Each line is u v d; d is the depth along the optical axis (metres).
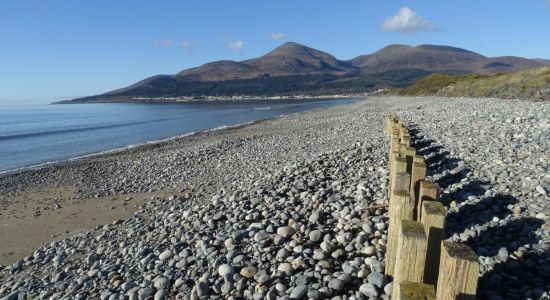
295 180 9.87
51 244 8.88
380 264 5.05
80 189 15.50
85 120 69.00
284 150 19.44
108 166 20.56
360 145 14.38
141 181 15.75
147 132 43.16
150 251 6.91
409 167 7.75
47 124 60.47
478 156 10.34
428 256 3.97
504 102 27.59
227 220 7.62
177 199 11.71
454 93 52.81
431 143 13.44
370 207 7.06
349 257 5.48
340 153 12.74
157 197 12.50
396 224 4.62
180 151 23.78
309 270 5.19
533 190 6.98
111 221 10.70
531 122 14.39
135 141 35.06
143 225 9.19
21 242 9.59
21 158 27.02
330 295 4.61
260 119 52.66
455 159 10.38
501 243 5.32
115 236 8.70
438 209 4.00
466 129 15.26
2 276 7.46
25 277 7.18
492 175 8.34
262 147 21.61
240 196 9.30
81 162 23.00
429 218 3.94
